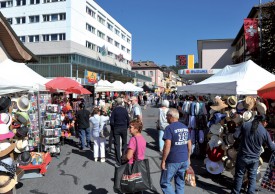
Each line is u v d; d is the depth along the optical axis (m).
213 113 6.87
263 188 5.00
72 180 6.24
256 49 22.44
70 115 12.37
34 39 42.78
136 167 4.12
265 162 7.87
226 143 6.08
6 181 3.79
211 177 6.45
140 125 4.35
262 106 6.14
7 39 11.73
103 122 7.86
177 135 4.34
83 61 37.81
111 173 6.80
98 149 8.04
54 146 8.46
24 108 6.58
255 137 4.74
